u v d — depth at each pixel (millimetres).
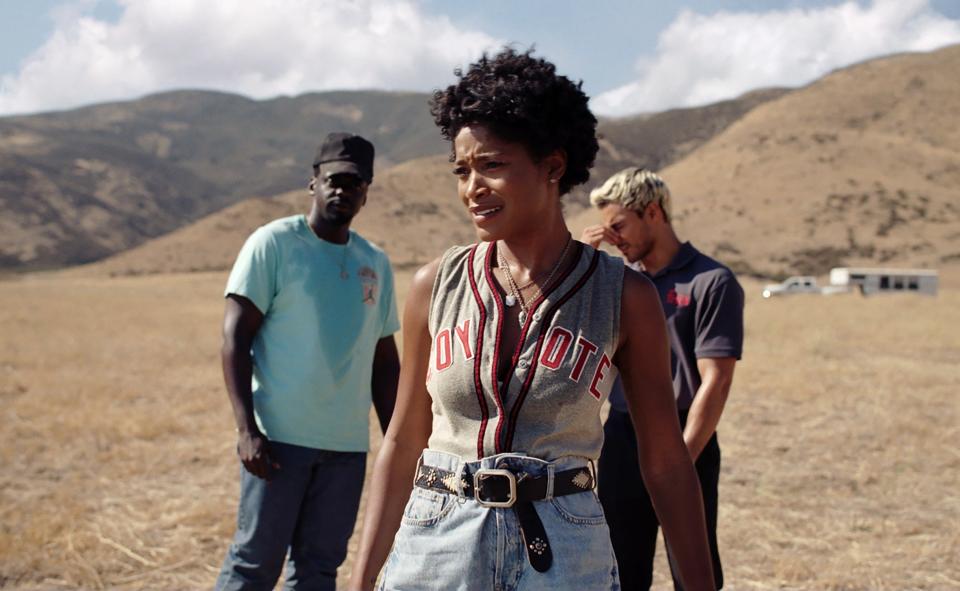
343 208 4297
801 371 14508
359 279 4348
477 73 2379
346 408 4262
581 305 2375
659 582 5691
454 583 2275
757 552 6125
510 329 2367
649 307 2434
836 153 122250
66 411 11008
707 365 3863
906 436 9617
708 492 3965
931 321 27250
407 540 2367
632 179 4023
